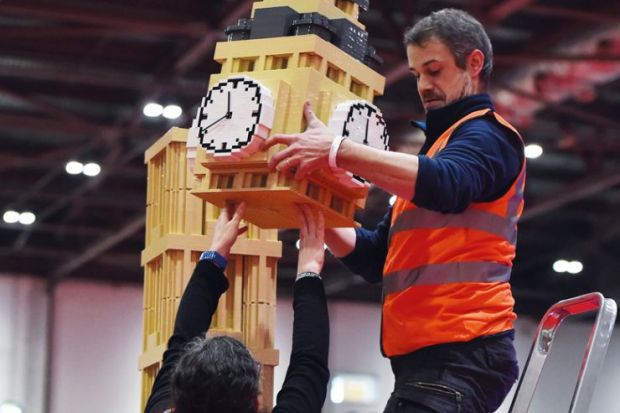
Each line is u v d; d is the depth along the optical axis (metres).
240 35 4.90
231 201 4.74
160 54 16.64
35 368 24.31
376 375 26.11
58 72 16.36
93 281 25.03
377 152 4.17
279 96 4.54
